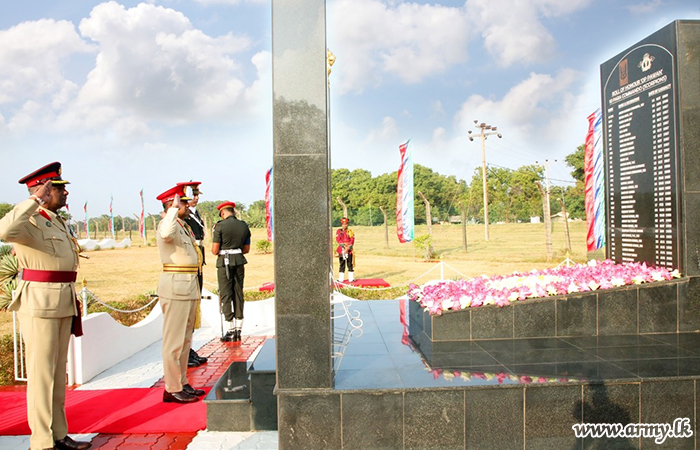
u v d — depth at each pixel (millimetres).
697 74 4691
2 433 3904
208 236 36250
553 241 24766
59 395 3617
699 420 3223
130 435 3824
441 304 4598
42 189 3451
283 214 3131
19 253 3531
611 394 3186
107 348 5859
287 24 3125
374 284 12281
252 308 8609
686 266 4723
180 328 4523
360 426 3117
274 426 3904
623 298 4648
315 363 3129
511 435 3145
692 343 4254
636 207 5359
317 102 3125
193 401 4574
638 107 5285
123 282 17234
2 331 8750
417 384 3189
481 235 28203
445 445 3119
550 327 4609
